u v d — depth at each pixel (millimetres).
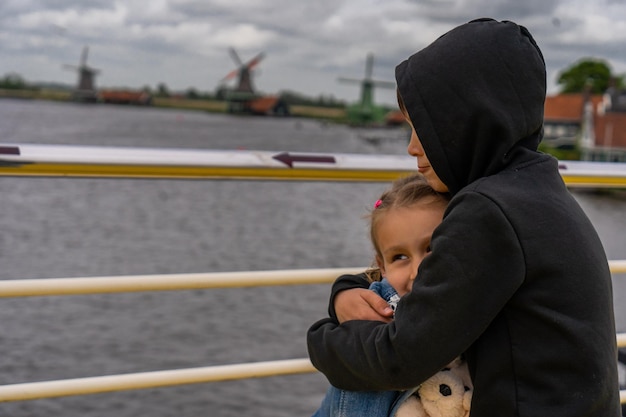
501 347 1282
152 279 1681
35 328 12383
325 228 26312
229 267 19953
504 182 1289
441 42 1357
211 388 9773
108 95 167250
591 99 63281
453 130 1319
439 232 1295
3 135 72375
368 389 1384
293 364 1867
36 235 22297
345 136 107750
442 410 1424
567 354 1240
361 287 1566
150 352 11703
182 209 29375
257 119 151000
